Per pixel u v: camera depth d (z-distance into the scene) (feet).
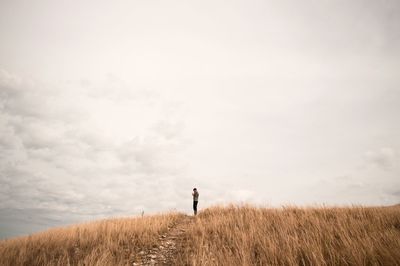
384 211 33.94
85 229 37.60
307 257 20.08
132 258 25.85
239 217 37.70
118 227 36.96
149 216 51.37
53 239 33.65
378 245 19.84
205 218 45.57
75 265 24.00
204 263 21.13
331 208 39.55
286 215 36.11
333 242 22.22
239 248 23.95
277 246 23.06
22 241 35.22
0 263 25.93
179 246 29.22
